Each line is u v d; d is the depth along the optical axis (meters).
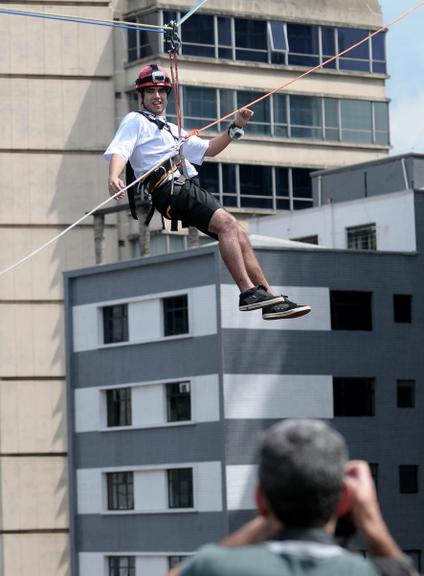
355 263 108.25
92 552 110.44
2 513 128.12
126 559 108.50
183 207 21.44
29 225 132.50
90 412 111.50
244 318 103.62
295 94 134.38
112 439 109.81
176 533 104.88
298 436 9.03
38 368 130.50
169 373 106.44
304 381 105.50
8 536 127.94
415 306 110.44
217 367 103.00
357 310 108.50
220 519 102.12
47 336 131.25
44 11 134.50
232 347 103.06
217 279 102.94
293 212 117.56
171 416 106.31
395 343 109.31
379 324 108.88
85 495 111.25
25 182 132.62
